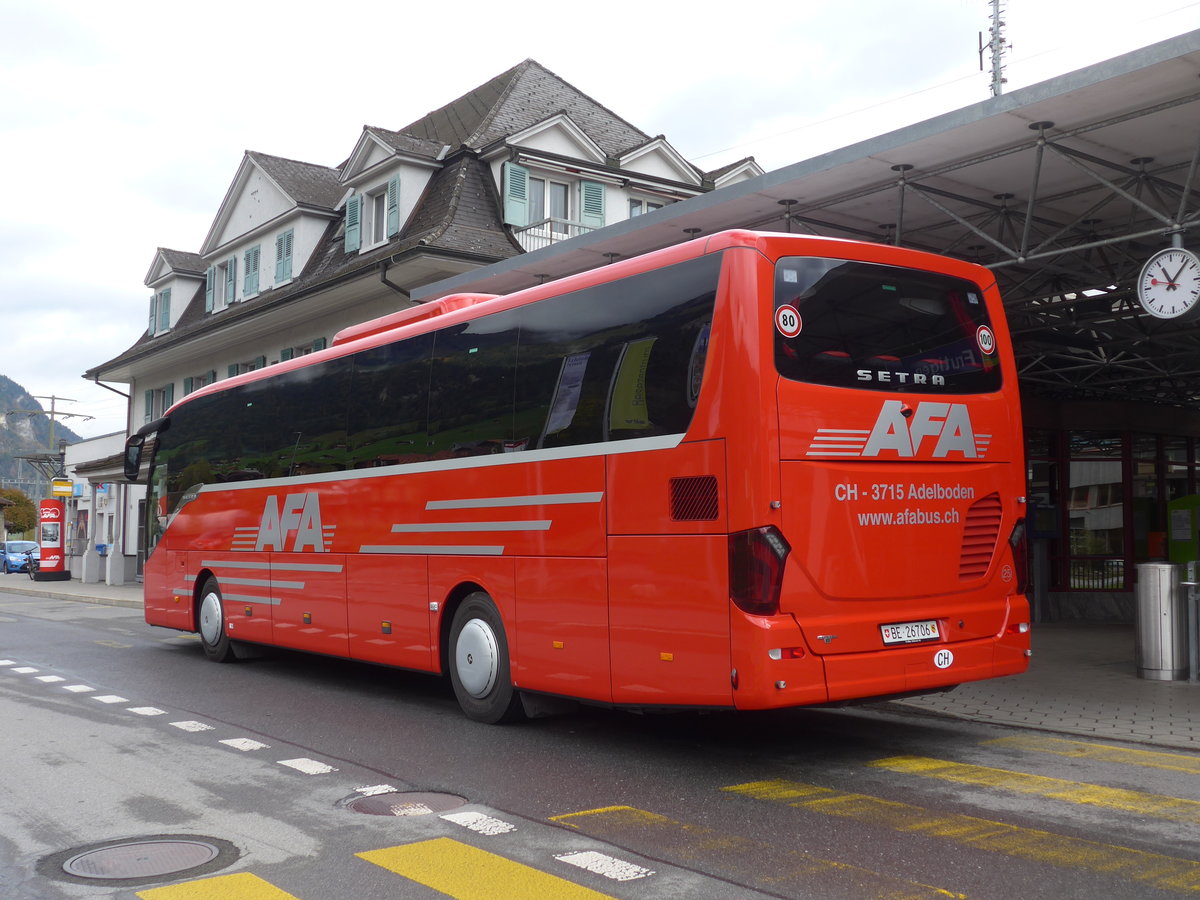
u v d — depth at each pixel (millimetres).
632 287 7496
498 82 30250
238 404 13195
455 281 15656
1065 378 18312
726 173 30766
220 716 9422
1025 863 4984
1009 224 12391
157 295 39125
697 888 4676
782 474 6531
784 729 8562
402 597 9781
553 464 7992
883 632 6844
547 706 8781
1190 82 8812
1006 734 8289
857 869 4910
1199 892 4574
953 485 7301
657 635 7020
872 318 7102
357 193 26594
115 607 24953
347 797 6422
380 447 10227
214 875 4945
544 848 5312
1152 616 10914
